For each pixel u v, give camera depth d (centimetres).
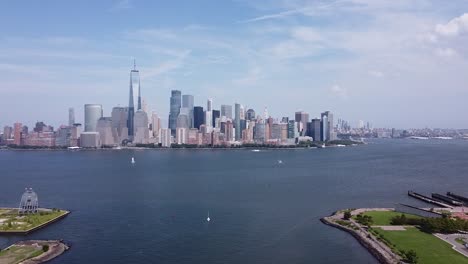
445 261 19688
